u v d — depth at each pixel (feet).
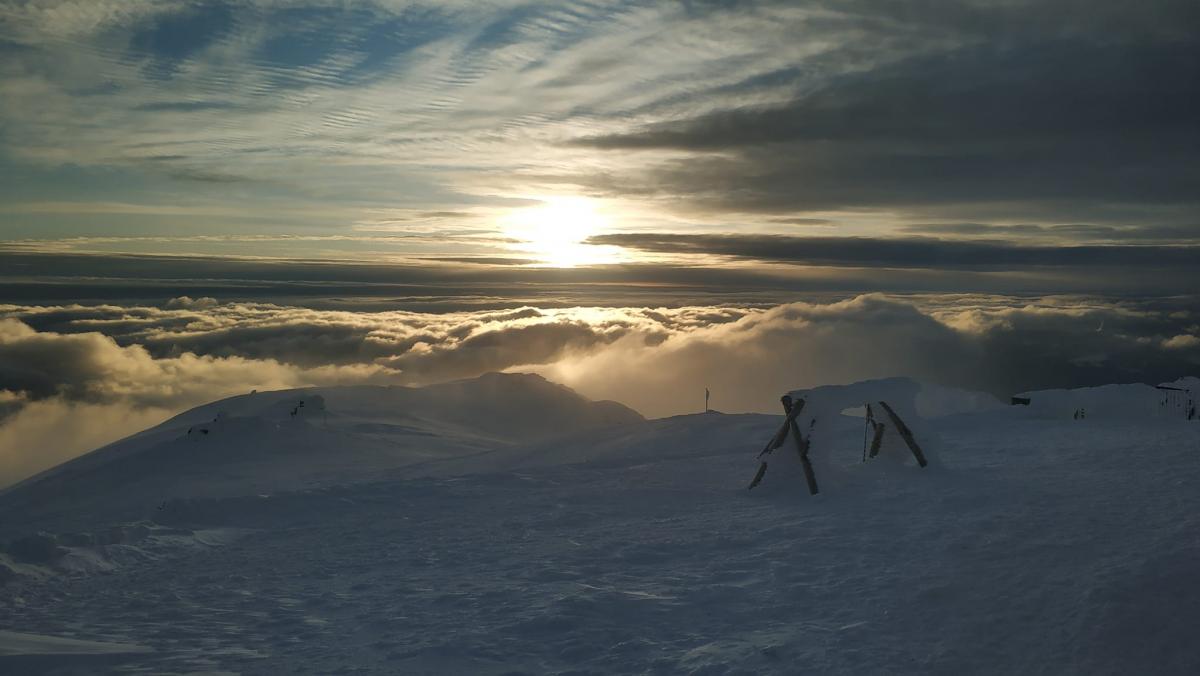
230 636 26.04
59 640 25.18
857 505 39.70
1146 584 24.40
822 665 21.83
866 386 46.75
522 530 40.57
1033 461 47.88
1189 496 34.86
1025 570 26.86
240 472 109.70
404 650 24.11
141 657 23.88
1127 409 87.25
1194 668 20.48
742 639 24.03
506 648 24.13
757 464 59.00
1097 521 31.60
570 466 64.18
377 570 34.04
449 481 55.77
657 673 22.07
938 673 21.13
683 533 37.50
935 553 29.81
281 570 34.65
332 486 54.70
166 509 46.68
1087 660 21.18
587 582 30.53
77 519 69.41
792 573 29.63
